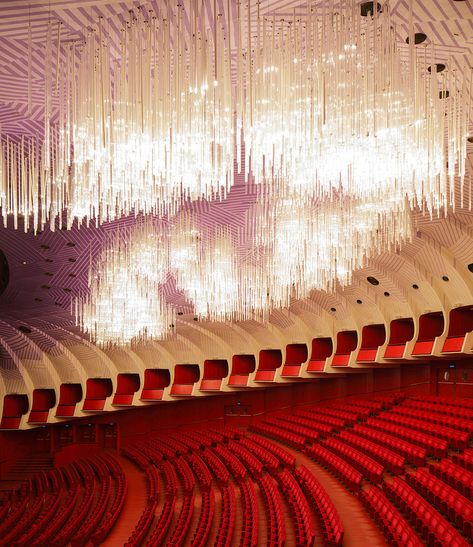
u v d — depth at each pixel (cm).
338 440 2125
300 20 752
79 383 3303
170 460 2589
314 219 1520
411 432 1795
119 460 3058
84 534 1605
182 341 3117
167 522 1559
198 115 741
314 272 1711
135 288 1927
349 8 741
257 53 747
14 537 1797
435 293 2205
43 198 1003
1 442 3288
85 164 870
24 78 995
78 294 2525
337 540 1073
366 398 2820
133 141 767
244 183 1639
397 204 1188
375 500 1290
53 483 2783
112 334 2019
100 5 771
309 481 1575
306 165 865
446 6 751
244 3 759
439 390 2530
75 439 3378
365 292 2473
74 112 788
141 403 3198
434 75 835
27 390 3262
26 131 1255
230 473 2194
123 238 2017
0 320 2883
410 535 955
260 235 1770
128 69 787
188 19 780
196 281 1891
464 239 1939
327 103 755
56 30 835
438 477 1349
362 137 778
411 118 823
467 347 2050
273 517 1361
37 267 2319
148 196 945
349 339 2727
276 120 765
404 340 2481
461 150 907
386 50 755
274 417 2988
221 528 1372
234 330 3006
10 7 778
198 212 1878
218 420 3288
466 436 1577
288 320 2847
